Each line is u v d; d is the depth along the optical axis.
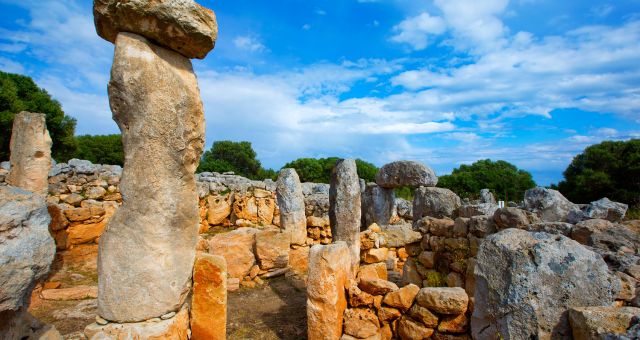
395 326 3.82
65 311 5.02
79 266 7.18
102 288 3.10
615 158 17.72
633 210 8.00
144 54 3.03
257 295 6.18
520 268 2.41
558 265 2.34
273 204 13.74
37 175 6.92
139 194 3.07
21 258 1.94
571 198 17.86
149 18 2.96
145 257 3.06
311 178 27.75
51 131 19.45
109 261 3.06
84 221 7.90
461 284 5.00
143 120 3.03
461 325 3.37
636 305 2.51
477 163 30.31
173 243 3.24
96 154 25.75
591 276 2.30
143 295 3.07
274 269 7.21
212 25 3.24
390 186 9.97
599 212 4.32
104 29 3.19
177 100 3.18
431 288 3.64
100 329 3.05
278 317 5.14
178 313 3.35
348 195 6.38
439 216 8.36
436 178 9.43
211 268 3.54
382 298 3.95
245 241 7.30
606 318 2.00
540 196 4.91
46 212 2.13
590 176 16.91
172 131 3.15
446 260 5.42
